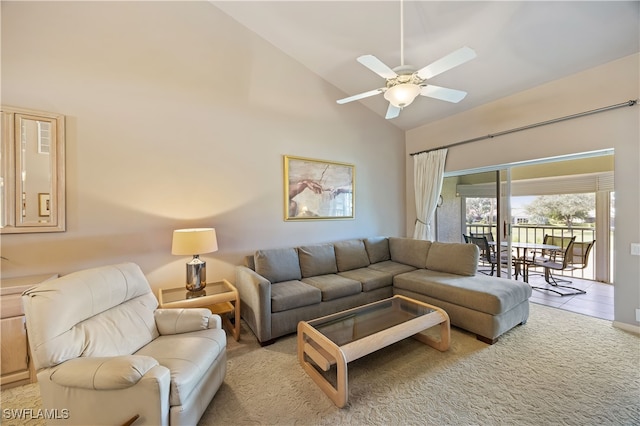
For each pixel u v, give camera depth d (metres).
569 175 4.04
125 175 2.67
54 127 2.34
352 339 1.95
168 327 1.98
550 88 3.30
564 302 3.51
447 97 2.32
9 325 1.94
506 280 3.01
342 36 3.21
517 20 2.56
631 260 2.72
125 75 2.66
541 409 1.68
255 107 3.45
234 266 3.30
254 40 3.42
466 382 1.95
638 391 1.83
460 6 2.51
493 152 3.89
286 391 1.90
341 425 1.59
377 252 4.13
